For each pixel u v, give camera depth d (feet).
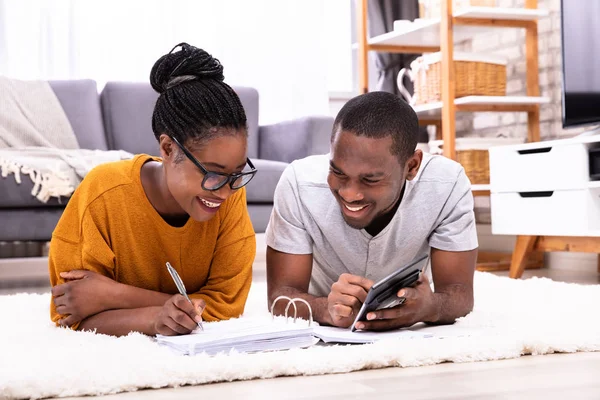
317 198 5.33
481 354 4.27
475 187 11.76
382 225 5.26
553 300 6.91
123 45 14.92
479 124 14.56
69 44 14.47
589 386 3.62
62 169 10.37
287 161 12.92
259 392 3.56
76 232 5.17
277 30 16.06
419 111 13.07
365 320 4.64
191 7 15.39
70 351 4.24
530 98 11.87
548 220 10.18
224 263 5.55
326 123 12.67
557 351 4.49
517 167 10.66
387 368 4.09
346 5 16.90
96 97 13.39
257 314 6.08
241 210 5.58
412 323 4.81
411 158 4.80
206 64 4.65
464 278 5.38
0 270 14.66
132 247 5.21
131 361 3.90
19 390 3.50
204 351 4.09
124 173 5.16
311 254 5.55
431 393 3.50
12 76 14.15
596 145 9.72
